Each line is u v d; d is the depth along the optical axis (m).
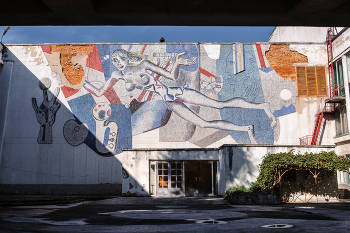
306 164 15.27
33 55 24.39
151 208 12.92
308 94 24.00
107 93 23.78
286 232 6.77
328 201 16.25
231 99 23.78
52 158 23.23
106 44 24.38
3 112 23.75
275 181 15.47
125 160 18.94
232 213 10.74
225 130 23.38
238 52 24.39
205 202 15.59
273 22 7.01
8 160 23.28
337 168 15.27
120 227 7.51
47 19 6.82
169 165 18.97
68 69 24.14
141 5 6.49
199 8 6.50
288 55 24.48
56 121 23.59
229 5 6.52
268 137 23.39
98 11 6.46
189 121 23.44
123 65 24.11
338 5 6.25
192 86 23.88
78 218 9.40
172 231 6.93
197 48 24.38
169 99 23.67
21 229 7.29
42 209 12.56
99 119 23.52
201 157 18.98
